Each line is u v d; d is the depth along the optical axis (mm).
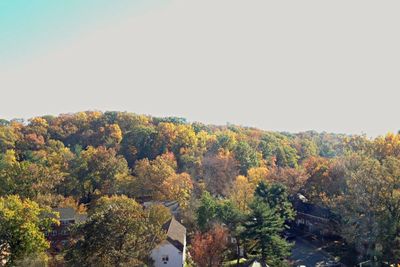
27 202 46969
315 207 78125
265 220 52469
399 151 74562
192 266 52562
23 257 40750
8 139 102625
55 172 72062
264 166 105688
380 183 52469
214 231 53125
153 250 48094
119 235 37688
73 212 62625
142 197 78500
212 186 91812
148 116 144375
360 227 54250
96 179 80375
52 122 125312
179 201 72625
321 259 61031
